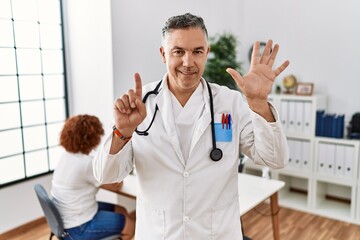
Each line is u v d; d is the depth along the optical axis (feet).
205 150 3.81
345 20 11.94
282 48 13.50
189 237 3.85
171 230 3.85
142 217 4.09
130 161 3.98
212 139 3.83
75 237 6.97
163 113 3.89
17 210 10.28
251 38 14.28
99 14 10.39
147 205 3.98
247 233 10.46
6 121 10.19
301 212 12.11
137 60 11.16
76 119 7.19
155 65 11.83
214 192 3.83
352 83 12.08
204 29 3.50
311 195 12.09
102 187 7.47
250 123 3.95
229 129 3.86
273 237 9.35
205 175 3.79
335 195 13.00
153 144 3.82
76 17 11.02
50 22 10.98
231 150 3.87
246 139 3.95
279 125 3.42
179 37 3.37
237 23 14.25
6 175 10.27
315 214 11.94
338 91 12.42
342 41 12.10
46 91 11.14
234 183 4.05
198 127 3.82
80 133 7.02
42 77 10.98
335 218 11.55
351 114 12.23
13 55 10.18
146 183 3.92
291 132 12.32
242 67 14.23
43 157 11.22
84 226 7.05
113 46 10.33
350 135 11.71
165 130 3.84
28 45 10.52
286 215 11.85
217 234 3.92
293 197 13.29
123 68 10.74
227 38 12.68
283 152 3.58
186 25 3.38
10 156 10.32
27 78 10.59
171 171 3.79
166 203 3.84
